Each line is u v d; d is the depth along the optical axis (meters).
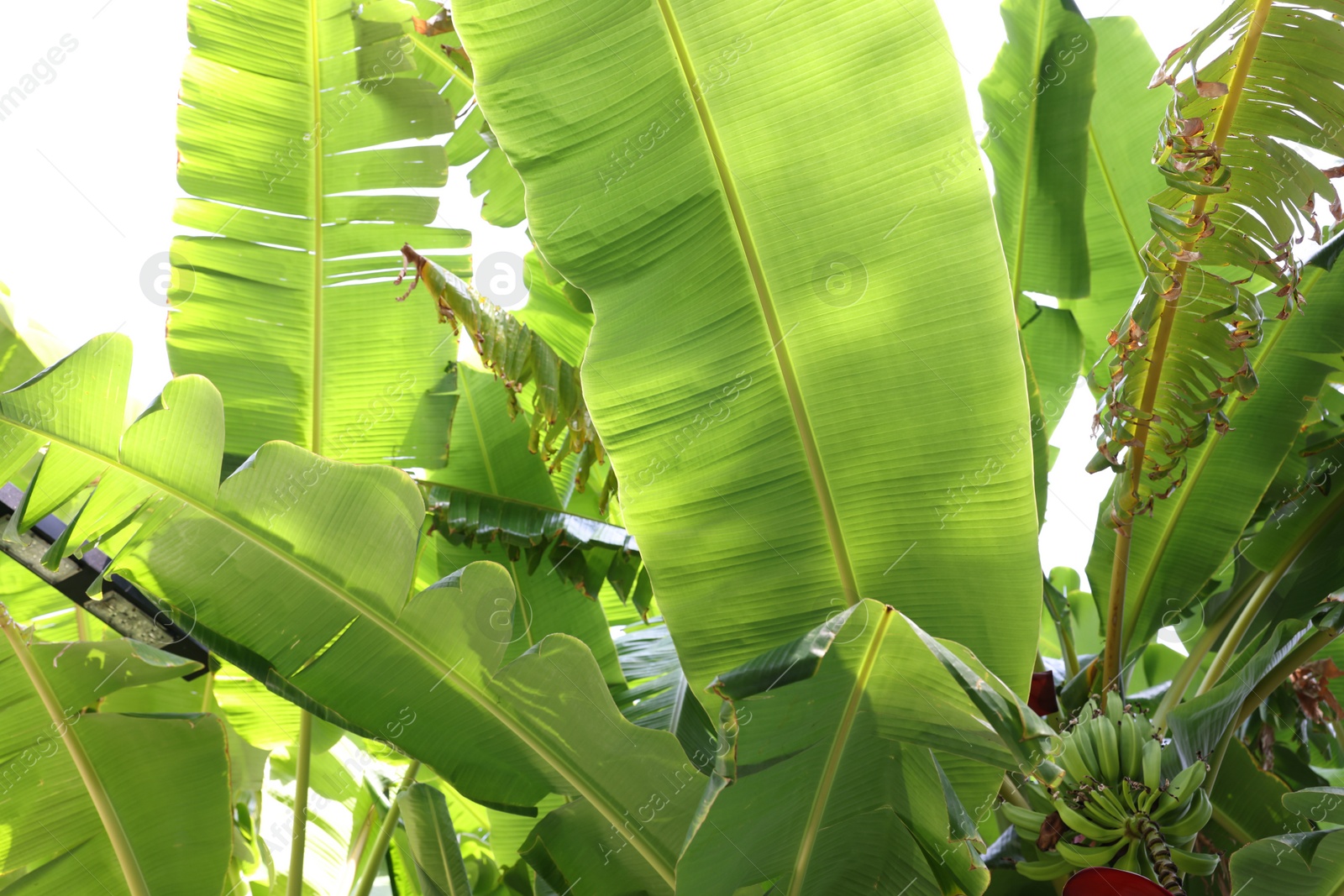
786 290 2.02
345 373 2.73
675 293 2.04
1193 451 2.61
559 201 2.04
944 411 2.03
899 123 1.96
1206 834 2.47
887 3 1.95
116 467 2.14
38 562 2.36
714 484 2.11
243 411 2.69
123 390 2.11
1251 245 1.99
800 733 1.92
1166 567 2.64
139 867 2.38
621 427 2.10
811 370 2.05
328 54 2.61
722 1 1.97
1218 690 2.31
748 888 2.12
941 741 1.94
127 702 2.79
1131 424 2.24
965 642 2.12
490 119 2.04
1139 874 2.00
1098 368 2.41
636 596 2.64
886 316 2.01
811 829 2.06
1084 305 3.00
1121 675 2.53
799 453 2.08
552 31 2.02
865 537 2.10
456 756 2.32
